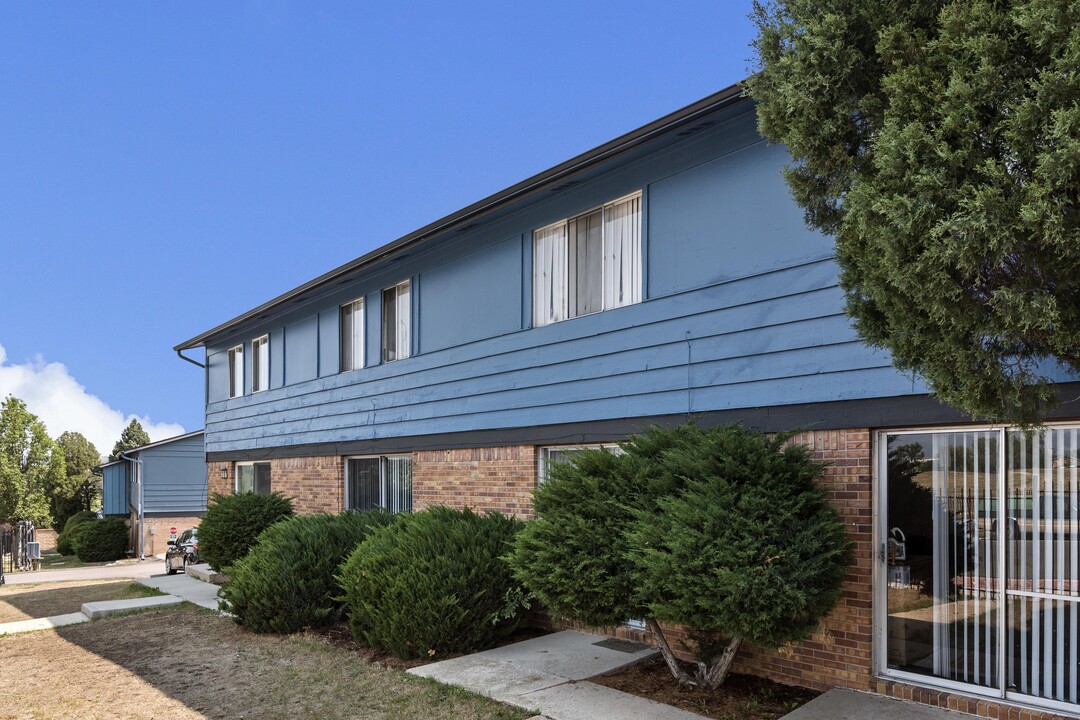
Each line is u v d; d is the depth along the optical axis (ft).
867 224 13.15
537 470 32.07
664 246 26.78
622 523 21.53
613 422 28.30
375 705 21.85
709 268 25.16
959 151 11.95
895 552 20.42
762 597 17.89
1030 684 18.10
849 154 14.75
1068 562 17.70
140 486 101.04
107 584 61.57
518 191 30.42
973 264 11.74
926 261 12.14
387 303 43.14
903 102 13.01
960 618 19.26
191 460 104.73
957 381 13.33
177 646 31.42
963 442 19.51
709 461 20.13
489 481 34.30
